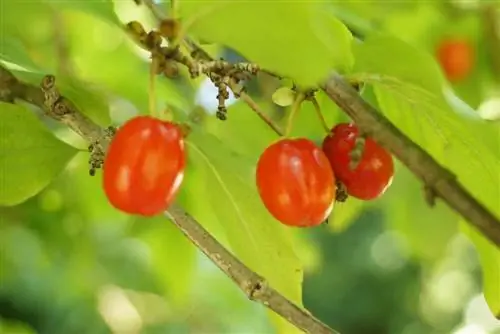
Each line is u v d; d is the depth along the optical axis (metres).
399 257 1.02
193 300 0.63
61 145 0.34
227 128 0.37
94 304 0.58
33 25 0.39
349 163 0.31
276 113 0.37
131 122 0.29
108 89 0.39
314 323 0.31
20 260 0.49
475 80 0.48
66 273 0.53
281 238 0.34
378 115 0.29
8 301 0.64
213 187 0.34
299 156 0.30
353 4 0.41
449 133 0.30
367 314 1.03
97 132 0.32
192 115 0.37
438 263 0.61
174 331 0.67
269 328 0.69
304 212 0.30
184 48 0.31
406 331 1.03
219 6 0.27
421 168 0.28
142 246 0.51
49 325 0.65
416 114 0.31
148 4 0.31
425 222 0.48
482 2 0.47
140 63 0.44
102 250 0.52
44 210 0.46
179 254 0.43
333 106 0.35
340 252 1.02
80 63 0.43
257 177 0.30
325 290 1.03
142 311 0.66
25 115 0.33
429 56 0.30
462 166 0.31
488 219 0.28
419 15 0.45
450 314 1.02
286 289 0.34
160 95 0.40
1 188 0.33
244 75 0.31
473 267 0.97
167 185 0.29
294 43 0.27
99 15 0.30
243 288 0.32
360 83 0.31
